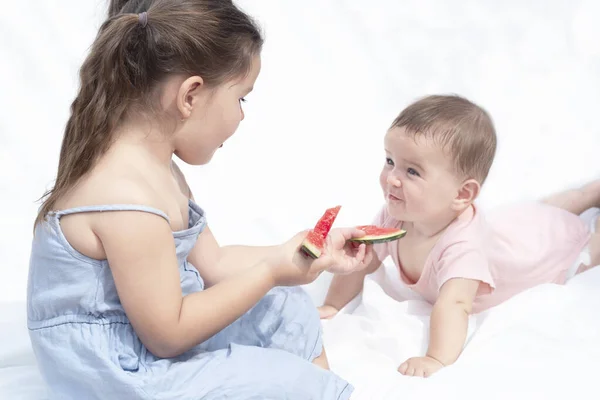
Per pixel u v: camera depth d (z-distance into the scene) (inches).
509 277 88.7
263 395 63.4
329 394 64.9
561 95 131.7
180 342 63.3
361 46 145.5
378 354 79.4
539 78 136.4
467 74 138.5
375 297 87.4
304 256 68.1
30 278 66.3
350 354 79.1
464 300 81.2
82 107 64.3
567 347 75.2
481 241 85.4
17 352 78.2
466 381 69.3
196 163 69.0
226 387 63.0
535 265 88.9
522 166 114.0
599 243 94.4
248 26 66.5
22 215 101.7
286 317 74.7
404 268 90.3
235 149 119.8
